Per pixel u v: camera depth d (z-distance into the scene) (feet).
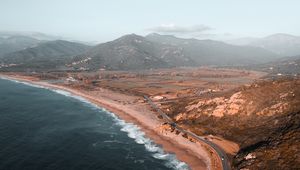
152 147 478.59
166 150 463.01
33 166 402.31
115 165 411.13
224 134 500.33
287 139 381.40
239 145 447.83
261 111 513.45
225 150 438.81
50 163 414.62
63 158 433.48
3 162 410.93
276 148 370.73
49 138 524.11
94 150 467.93
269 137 418.92
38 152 453.99
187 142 484.74
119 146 486.38
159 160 425.69
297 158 333.01
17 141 501.56
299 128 394.93
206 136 499.51
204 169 387.96
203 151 442.91
